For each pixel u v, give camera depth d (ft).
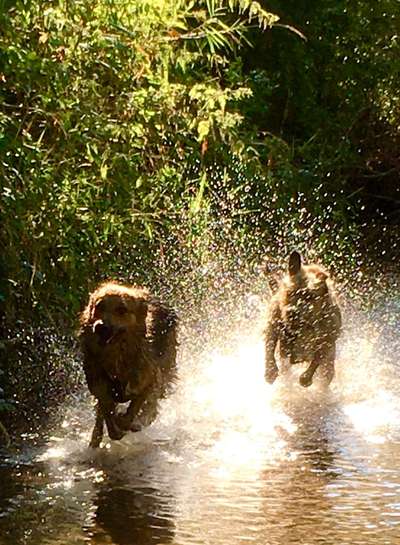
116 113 30.53
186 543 18.72
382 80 61.93
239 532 19.29
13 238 28.17
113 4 28.73
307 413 28.45
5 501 20.86
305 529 19.44
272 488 21.83
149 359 25.07
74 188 29.32
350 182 60.39
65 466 23.25
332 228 51.60
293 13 54.85
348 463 23.70
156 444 25.11
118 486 21.88
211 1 31.42
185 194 34.96
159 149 32.73
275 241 46.42
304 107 56.24
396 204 61.98
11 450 24.43
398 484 22.12
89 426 26.63
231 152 38.32
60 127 29.04
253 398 30.01
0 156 26.61
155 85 31.55
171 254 36.40
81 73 29.48
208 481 22.30
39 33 28.58
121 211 30.45
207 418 27.68
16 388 28.71
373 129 62.39
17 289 28.86
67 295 29.07
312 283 32.01
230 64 43.50
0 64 27.14
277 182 46.65
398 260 53.42
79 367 29.86
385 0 58.70
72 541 18.79
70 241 28.81
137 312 24.88
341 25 57.82
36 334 29.91
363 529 19.45
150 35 30.27
